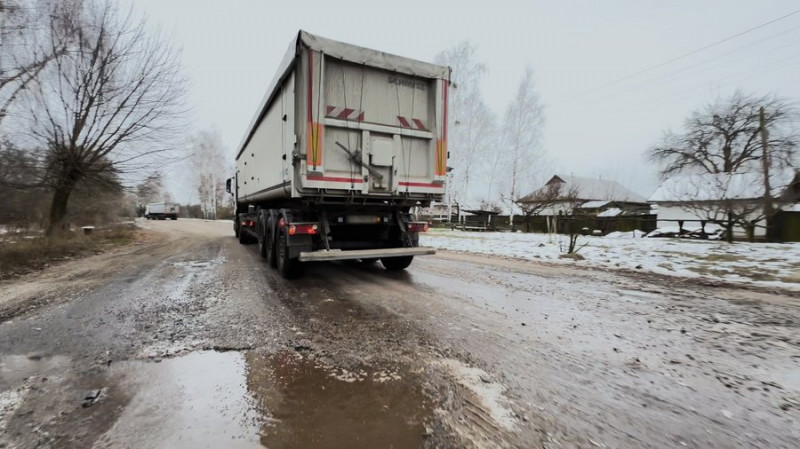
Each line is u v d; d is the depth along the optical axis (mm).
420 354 3029
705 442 1896
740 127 27578
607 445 1853
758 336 3586
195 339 3311
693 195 17875
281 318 3973
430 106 6117
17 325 3684
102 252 10281
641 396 2387
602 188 52469
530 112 24516
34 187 11117
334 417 2096
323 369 2727
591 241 14203
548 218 21703
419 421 2062
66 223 12930
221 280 6078
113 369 2686
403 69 5750
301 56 5027
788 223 14453
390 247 6758
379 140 5688
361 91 5539
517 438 1903
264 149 7594
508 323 3910
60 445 1800
